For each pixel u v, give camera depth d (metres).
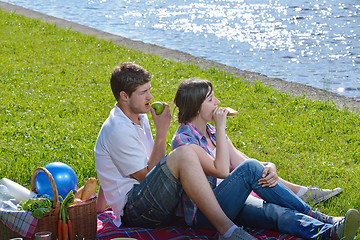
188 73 12.55
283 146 7.28
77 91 10.70
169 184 3.80
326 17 26.27
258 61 15.80
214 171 3.89
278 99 9.99
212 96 4.04
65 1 34.28
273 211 3.89
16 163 6.10
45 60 13.75
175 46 18.58
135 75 4.10
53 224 3.76
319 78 13.25
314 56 16.52
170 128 8.01
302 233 3.81
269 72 14.15
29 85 11.04
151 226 4.13
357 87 12.15
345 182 5.80
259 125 8.35
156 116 4.26
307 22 24.69
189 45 18.78
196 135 4.02
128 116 4.25
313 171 6.27
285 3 33.22
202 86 4.00
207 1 35.88
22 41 16.22
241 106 9.62
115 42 17.31
